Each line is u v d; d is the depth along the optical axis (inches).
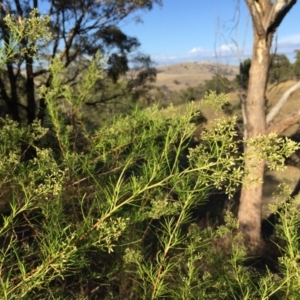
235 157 52.2
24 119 650.2
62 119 88.4
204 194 56.6
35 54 58.8
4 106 576.1
